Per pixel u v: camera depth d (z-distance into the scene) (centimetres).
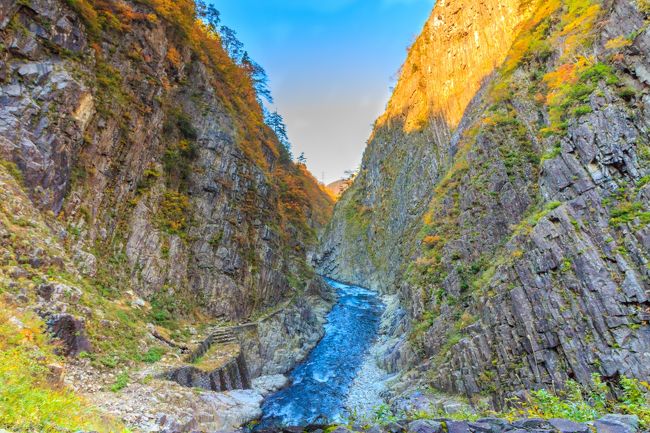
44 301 1166
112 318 1498
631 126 1346
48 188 1541
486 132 2406
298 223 5403
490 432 488
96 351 1276
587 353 1120
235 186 3022
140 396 1154
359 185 7625
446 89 4966
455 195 2516
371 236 6150
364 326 3447
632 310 1080
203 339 2017
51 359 930
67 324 1173
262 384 2141
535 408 683
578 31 2033
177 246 2289
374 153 7225
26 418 508
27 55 1630
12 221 1291
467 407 1377
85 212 1738
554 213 1383
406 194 5272
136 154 2181
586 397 1073
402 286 2970
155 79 2455
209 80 3231
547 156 1599
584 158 1422
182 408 1233
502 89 2572
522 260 1430
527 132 2216
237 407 1595
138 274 1983
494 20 4256
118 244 1930
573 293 1224
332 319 3669
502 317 1433
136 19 2416
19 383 625
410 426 530
